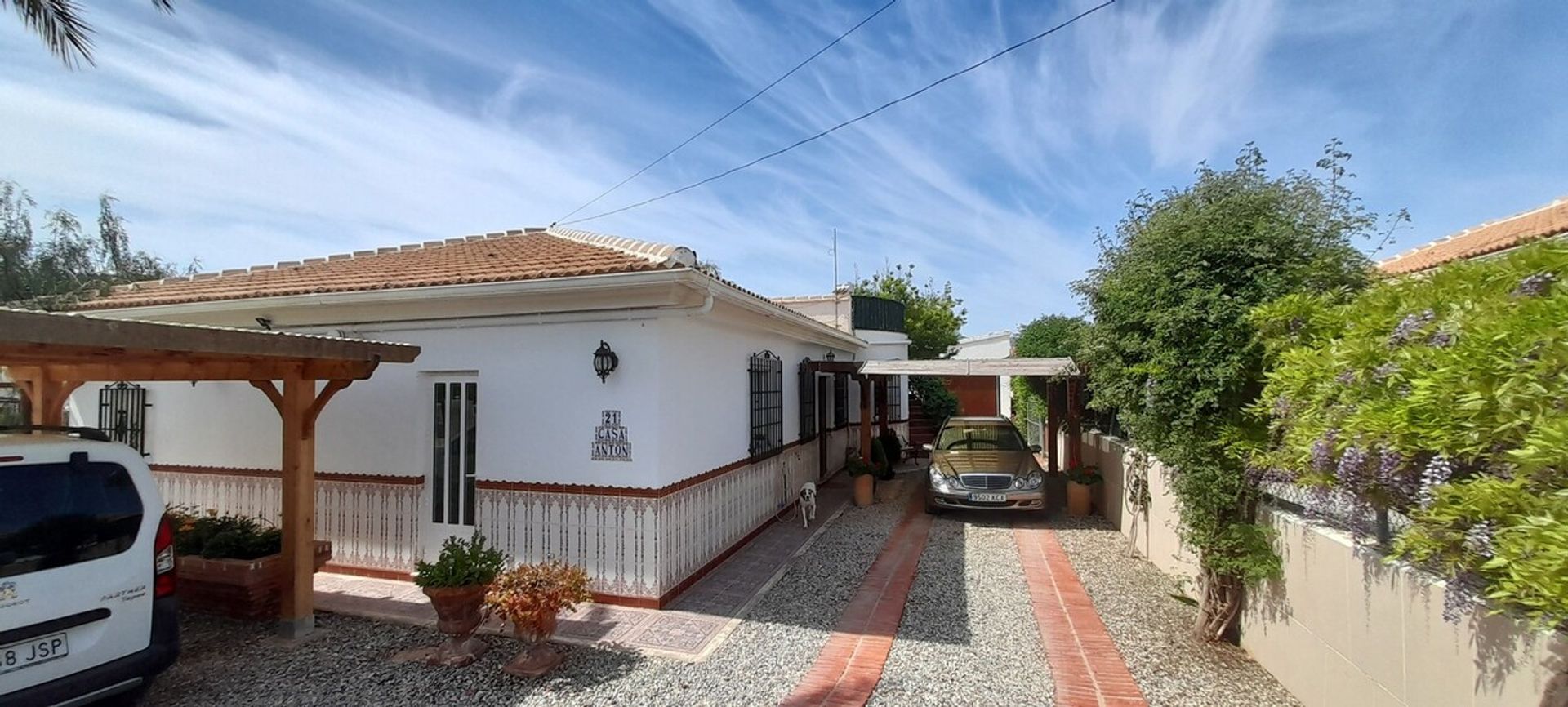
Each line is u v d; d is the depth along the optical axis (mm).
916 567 8109
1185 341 5176
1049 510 11680
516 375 7145
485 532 7191
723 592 7121
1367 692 3863
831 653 5480
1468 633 3102
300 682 4984
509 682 4949
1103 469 11461
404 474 7539
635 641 5746
